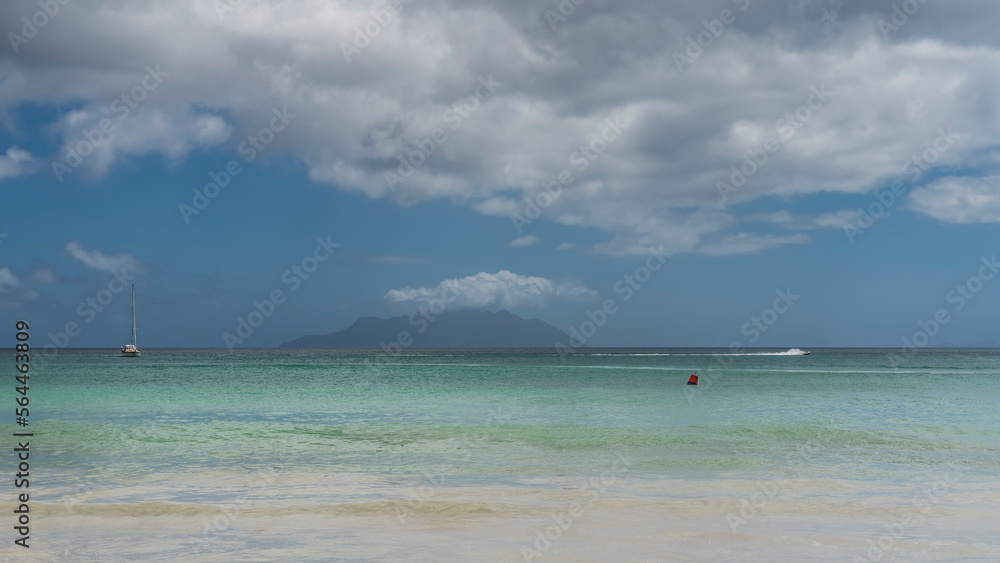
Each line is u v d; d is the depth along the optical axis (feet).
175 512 35.40
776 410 92.84
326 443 62.49
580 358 419.33
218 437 65.87
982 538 30.68
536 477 46.68
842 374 203.00
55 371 226.58
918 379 175.94
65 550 28.86
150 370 237.45
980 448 59.82
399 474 47.60
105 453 56.90
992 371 230.07
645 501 38.52
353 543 30.01
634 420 80.23
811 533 31.55
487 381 165.68
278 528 32.63
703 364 298.35
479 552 28.53
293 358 449.06
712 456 55.57
